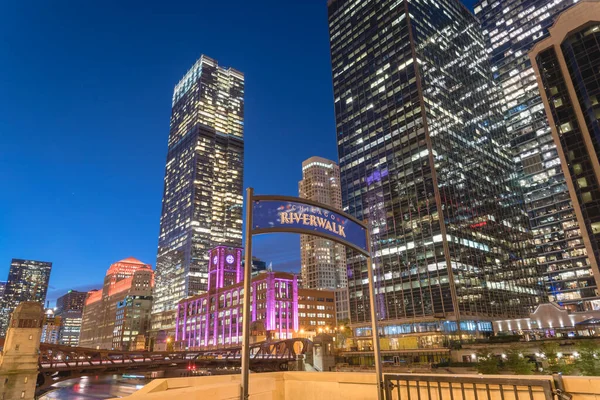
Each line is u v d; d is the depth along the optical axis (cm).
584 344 5797
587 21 8256
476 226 12850
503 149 15850
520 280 13388
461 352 7931
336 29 17738
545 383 751
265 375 1191
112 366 7744
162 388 1027
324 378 1139
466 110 14975
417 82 13562
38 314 6631
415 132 13212
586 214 7831
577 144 8181
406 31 14475
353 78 16138
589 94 7944
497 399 823
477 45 17512
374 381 1035
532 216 14812
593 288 12694
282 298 17075
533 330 8694
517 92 16512
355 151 15062
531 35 16688
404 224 12694
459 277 11406
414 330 11344
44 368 6725
